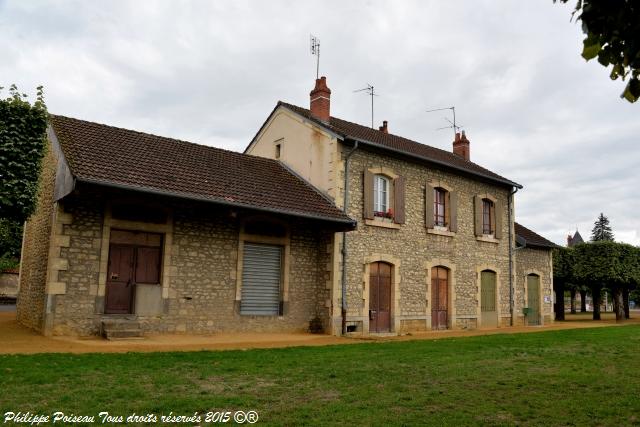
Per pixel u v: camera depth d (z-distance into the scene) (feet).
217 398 19.34
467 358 31.22
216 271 42.14
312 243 48.49
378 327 50.47
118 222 37.93
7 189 33.65
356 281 48.83
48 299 35.06
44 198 40.98
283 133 55.62
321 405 18.85
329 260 47.70
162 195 36.45
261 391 20.92
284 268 46.26
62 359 26.00
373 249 50.67
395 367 27.17
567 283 89.86
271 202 42.65
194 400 18.93
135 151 42.19
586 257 82.89
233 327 42.60
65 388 20.02
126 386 20.75
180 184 38.96
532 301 70.79
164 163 42.04
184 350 31.91
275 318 45.16
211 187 40.88
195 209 41.29
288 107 55.52
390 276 52.42
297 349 34.01
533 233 76.43
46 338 34.17
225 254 42.80
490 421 17.39
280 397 20.01
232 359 28.32
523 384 23.40
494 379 24.50
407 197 54.60
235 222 43.73
